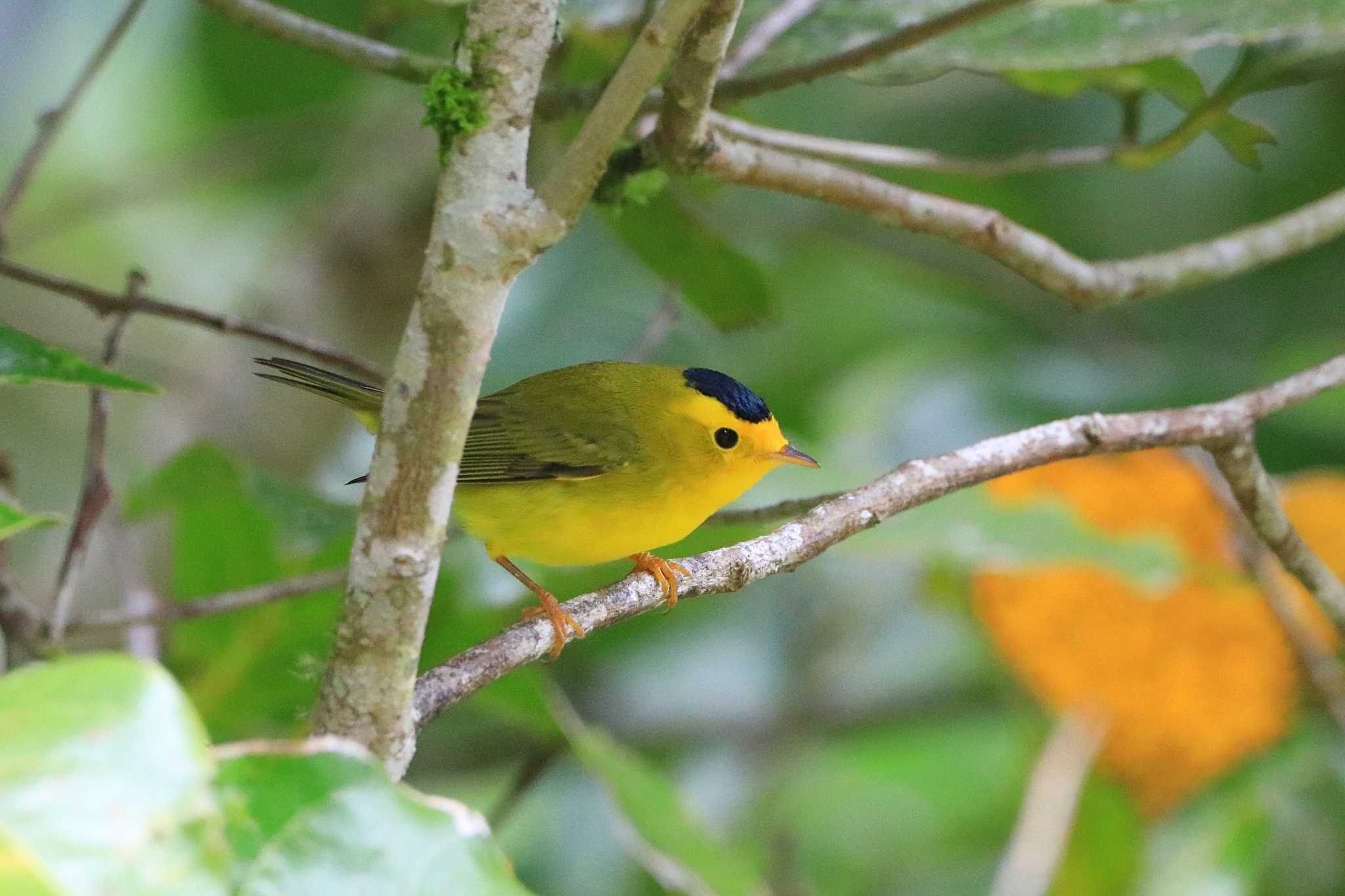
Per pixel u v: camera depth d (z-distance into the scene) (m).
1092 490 11.12
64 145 16.59
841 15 9.38
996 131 15.64
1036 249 8.94
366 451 13.67
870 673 14.87
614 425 9.70
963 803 15.06
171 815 3.94
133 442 16.41
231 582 10.23
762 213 15.57
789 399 16.03
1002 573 11.06
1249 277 15.30
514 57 5.38
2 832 3.80
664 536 9.92
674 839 8.85
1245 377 13.57
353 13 13.80
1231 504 10.08
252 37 14.53
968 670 14.65
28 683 4.05
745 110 10.66
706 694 14.77
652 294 15.23
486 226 5.36
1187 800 11.14
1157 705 10.47
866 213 8.58
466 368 5.45
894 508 7.95
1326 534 10.77
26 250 16.38
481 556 10.83
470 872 4.51
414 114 15.45
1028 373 13.88
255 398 14.38
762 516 9.58
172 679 4.13
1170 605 10.44
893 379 14.51
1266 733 10.55
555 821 13.14
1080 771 10.67
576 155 5.31
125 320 9.34
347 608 5.64
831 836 14.84
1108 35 8.53
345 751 4.61
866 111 15.92
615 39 9.99
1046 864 10.43
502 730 13.49
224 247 18.09
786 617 15.27
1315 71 8.98
